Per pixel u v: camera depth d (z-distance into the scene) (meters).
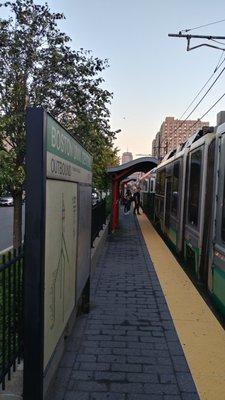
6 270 3.57
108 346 5.03
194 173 8.51
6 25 8.89
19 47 8.84
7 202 38.00
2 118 8.25
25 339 3.16
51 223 3.43
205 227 7.19
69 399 3.83
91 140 10.12
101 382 4.14
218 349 4.96
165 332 5.52
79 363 4.55
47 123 3.18
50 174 3.33
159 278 8.60
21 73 9.01
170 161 13.89
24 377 3.18
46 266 3.27
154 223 20.84
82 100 9.58
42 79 9.11
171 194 12.96
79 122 9.80
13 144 8.77
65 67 9.16
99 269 9.59
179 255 10.75
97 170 11.70
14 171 8.16
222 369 4.46
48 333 3.43
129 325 5.77
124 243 14.16
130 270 9.47
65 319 4.22
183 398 3.87
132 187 43.06
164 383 4.14
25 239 3.11
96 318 6.05
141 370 4.41
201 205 7.37
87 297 6.22
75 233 4.80
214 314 6.30
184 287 7.86
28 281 3.12
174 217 11.90
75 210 4.77
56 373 4.22
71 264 4.54
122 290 7.65
